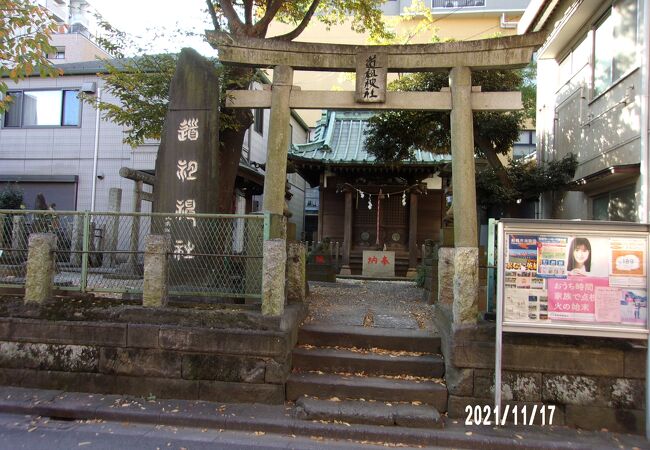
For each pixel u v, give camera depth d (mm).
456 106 6422
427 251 10750
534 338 4953
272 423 4703
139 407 5039
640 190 7762
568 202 11555
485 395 5000
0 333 5590
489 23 22516
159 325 5395
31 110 15547
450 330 5352
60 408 4961
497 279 4738
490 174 12312
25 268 6238
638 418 4789
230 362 5273
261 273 5852
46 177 15117
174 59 7980
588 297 4660
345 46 6688
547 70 13227
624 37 8680
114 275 6230
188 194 6605
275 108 6742
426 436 4523
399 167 15000
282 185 6688
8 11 6625
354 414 4770
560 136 12102
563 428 4820
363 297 9117
